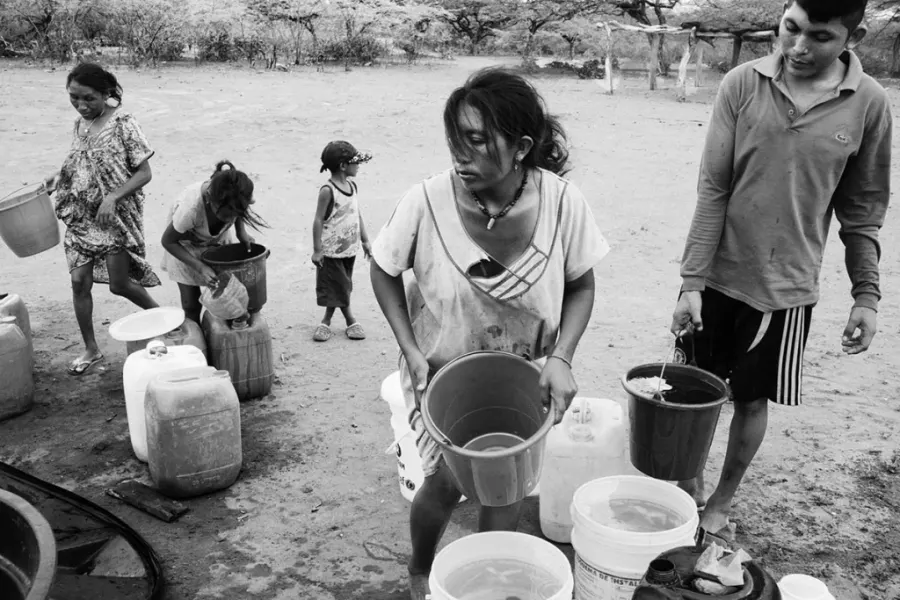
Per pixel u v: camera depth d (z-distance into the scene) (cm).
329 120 1559
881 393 498
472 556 261
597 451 333
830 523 367
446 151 1298
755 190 317
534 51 3509
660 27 2347
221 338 467
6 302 477
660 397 298
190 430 373
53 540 245
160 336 448
